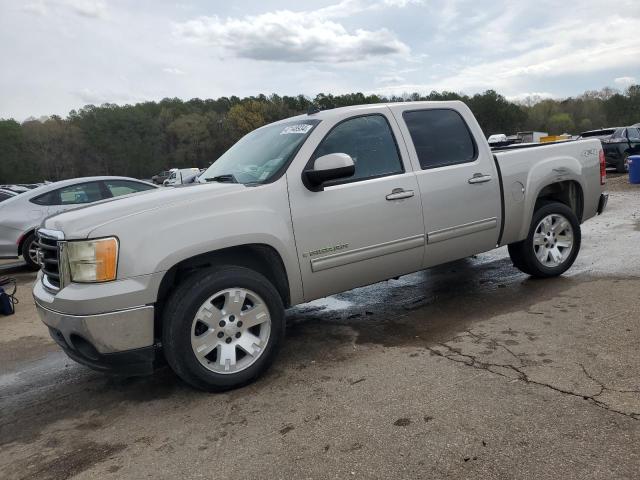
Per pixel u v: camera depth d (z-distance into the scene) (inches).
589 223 354.3
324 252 154.2
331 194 155.2
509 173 194.7
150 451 112.9
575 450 98.1
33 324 228.8
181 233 130.7
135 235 126.5
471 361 142.2
